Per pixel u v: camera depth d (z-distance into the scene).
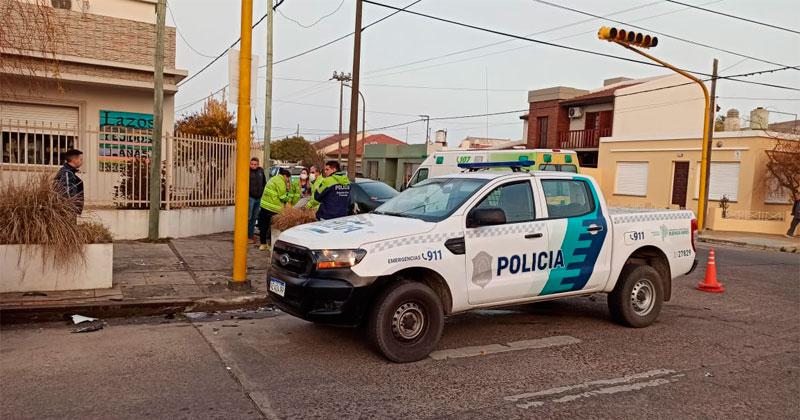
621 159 31.66
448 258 5.95
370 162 54.16
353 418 4.40
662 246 7.60
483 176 6.77
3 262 7.12
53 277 7.42
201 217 13.40
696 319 7.98
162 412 4.39
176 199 12.82
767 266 13.98
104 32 13.79
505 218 6.27
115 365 5.38
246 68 7.96
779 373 5.76
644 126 33.97
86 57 13.56
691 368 5.84
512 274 6.39
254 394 4.80
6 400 4.52
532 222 6.56
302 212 11.38
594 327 7.35
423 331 5.84
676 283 10.92
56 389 4.77
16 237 7.18
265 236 12.13
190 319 7.13
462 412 4.59
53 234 7.29
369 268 5.54
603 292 7.21
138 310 7.20
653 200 29.91
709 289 10.13
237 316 7.33
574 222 6.84
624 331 7.20
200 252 11.01
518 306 8.47
